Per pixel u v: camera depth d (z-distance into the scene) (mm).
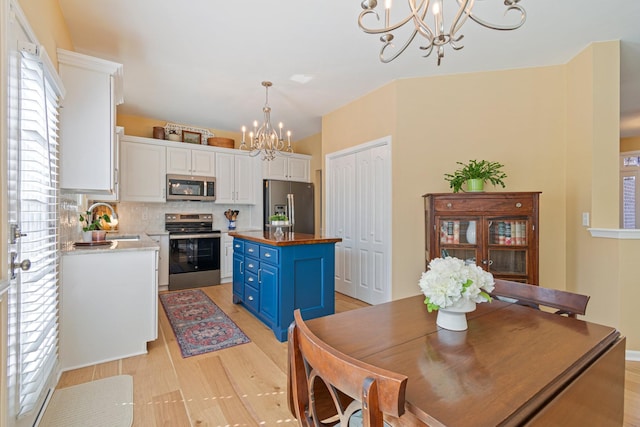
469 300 1209
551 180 2961
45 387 1713
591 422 961
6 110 1180
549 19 2299
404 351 1039
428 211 2926
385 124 3475
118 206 4496
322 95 3789
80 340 2199
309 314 2857
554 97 2971
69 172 2164
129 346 2377
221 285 4738
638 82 3316
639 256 2395
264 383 2035
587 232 2656
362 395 653
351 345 1086
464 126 3182
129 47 2684
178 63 2973
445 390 807
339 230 4297
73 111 2184
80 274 2199
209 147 4879
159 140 4457
